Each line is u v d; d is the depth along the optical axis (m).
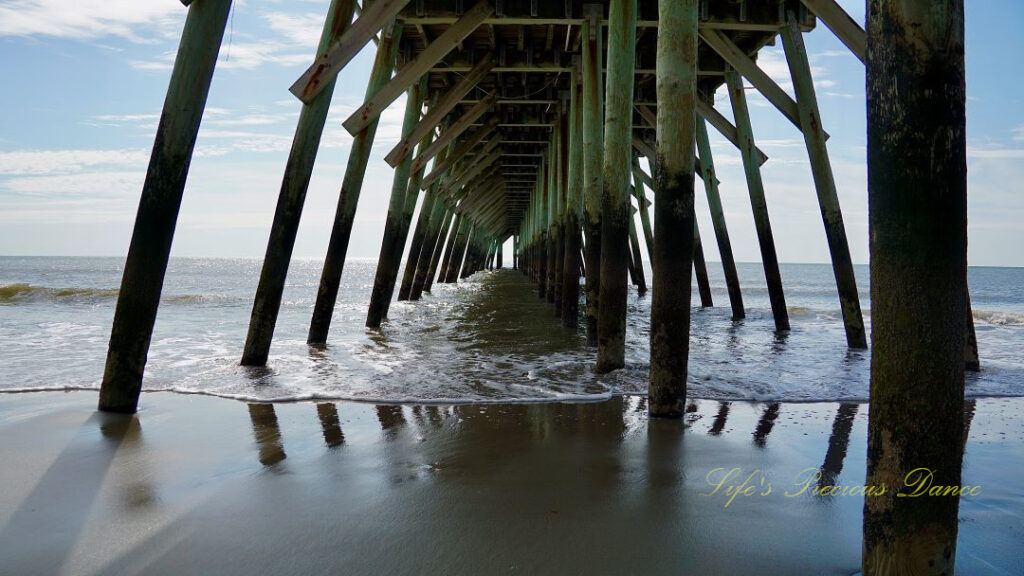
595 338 7.26
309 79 5.73
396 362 6.08
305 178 5.86
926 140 1.52
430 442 3.39
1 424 3.69
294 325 9.87
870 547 1.68
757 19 7.86
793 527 2.32
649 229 17.52
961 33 1.55
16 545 2.18
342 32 6.01
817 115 7.60
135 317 3.96
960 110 1.54
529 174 22.75
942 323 1.54
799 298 20.69
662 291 3.85
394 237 9.88
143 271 3.94
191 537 2.23
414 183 10.92
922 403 1.55
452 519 2.38
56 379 5.04
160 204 3.92
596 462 3.05
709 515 2.42
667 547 2.16
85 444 3.32
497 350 6.96
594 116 7.43
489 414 4.04
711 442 3.40
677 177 3.75
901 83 1.54
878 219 1.61
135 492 2.65
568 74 11.58
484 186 23.05
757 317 12.10
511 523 2.34
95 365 5.76
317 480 2.80
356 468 2.96
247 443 3.37
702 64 9.50
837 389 4.88
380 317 9.73
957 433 1.57
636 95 11.57
